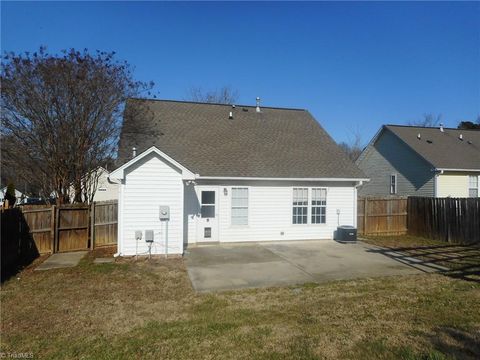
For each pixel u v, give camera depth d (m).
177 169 11.68
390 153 24.53
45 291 7.83
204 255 11.97
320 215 15.65
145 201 11.48
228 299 7.38
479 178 21.64
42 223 11.99
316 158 16.64
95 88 14.38
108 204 13.17
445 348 5.00
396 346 5.07
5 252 9.80
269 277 9.20
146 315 6.41
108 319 6.21
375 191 25.92
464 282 8.71
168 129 16.53
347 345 5.12
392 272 9.81
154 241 11.58
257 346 5.10
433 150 22.30
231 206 14.45
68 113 14.15
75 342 5.27
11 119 13.54
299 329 5.72
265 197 14.87
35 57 13.74
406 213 17.86
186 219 13.93
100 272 9.49
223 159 15.04
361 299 7.35
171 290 8.00
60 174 14.40
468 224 14.66
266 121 19.12
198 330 5.68
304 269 10.12
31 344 5.21
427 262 11.12
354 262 11.08
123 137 15.45
